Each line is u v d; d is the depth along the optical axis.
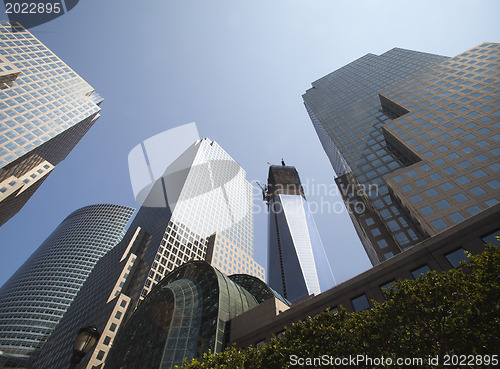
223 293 45.88
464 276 18.09
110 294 105.38
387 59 142.25
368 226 77.06
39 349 142.50
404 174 62.12
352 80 146.38
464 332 16.02
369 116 109.38
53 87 146.50
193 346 39.31
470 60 88.94
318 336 19.55
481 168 52.44
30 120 123.69
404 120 79.75
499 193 46.47
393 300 19.12
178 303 47.75
